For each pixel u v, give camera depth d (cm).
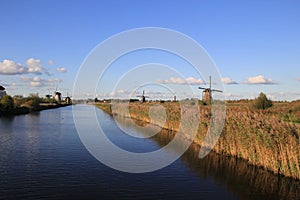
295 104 4550
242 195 1575
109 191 1583
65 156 2366
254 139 2170
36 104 8850
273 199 1526
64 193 1525
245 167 2131
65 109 10281
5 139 3092
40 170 1927
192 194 1580
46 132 3731
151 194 1561
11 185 1619
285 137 1923
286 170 1878
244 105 4853
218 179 1836
